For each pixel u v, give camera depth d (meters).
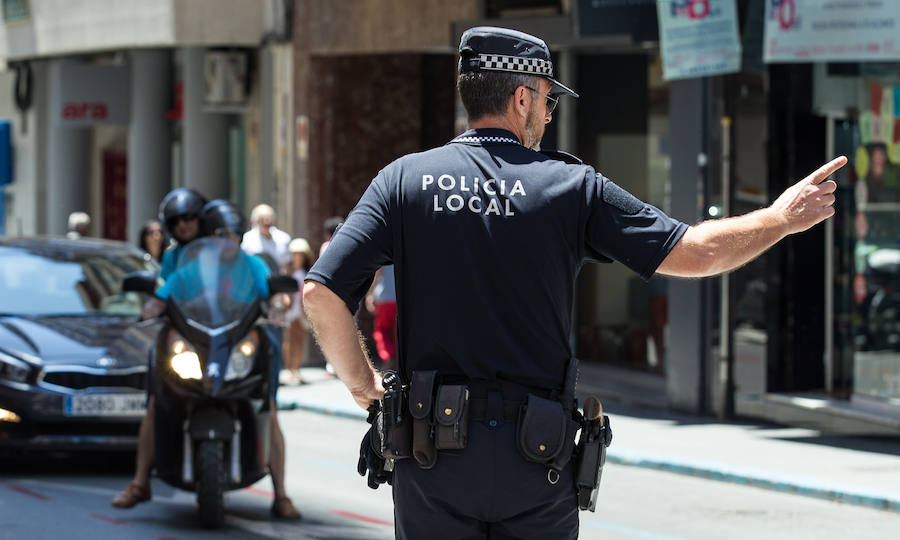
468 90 8.49
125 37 49.91
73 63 53.91
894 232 30.23
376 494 23.12
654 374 38.81
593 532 20.53
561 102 39.31
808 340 31.84
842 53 28.53
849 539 20.34
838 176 31.48
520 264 8.12
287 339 39.25
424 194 8.23
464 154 8.34
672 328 33.56
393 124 44.47
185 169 51.00
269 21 45.88
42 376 23.36
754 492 24.58
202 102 50.31
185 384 18.72
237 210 20.25
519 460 8.07
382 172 8.48
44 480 23.42
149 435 20.84
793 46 29.11
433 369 8.23
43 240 28.00
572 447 8.20
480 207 8.16
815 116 31.77
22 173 63.59
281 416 34.38
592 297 40.19
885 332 30.50
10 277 26.08
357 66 44.31
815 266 31.94
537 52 8.49
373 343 43.88
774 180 31.58
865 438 29.52
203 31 47.00
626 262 8.15
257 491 23.12
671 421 32.00
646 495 23.98
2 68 64.62
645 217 8.14
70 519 20.02
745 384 32.00
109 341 24.11
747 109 31.72
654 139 38.56
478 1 39.19
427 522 8.20
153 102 53.81
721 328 32.31
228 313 19.05
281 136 45.56
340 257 8.20
